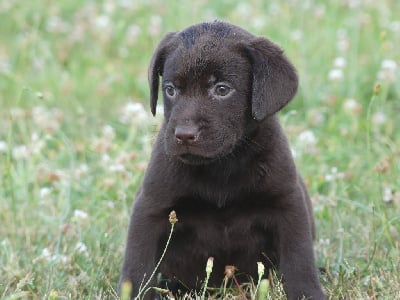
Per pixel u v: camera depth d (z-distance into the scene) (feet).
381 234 23.81
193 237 21.71
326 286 22.18
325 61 39.19
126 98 39.27
